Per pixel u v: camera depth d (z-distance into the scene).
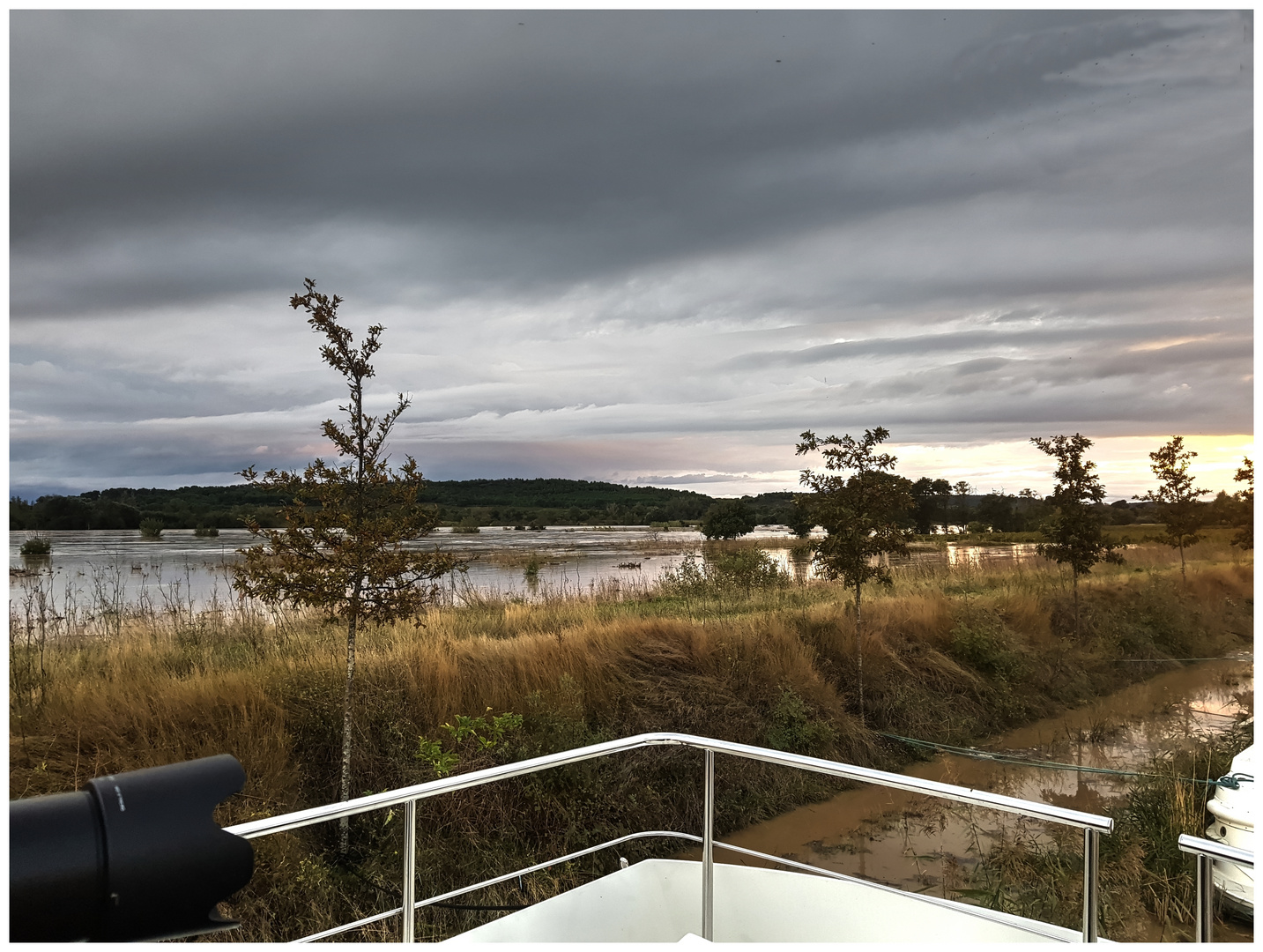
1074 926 6.21
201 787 1.24
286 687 8.25
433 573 7.97
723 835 9.02
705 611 14.60
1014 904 6.65
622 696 9.90
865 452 12.99
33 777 6.27
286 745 7.60
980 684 13.47
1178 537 19.30
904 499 12.85
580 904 3.56
